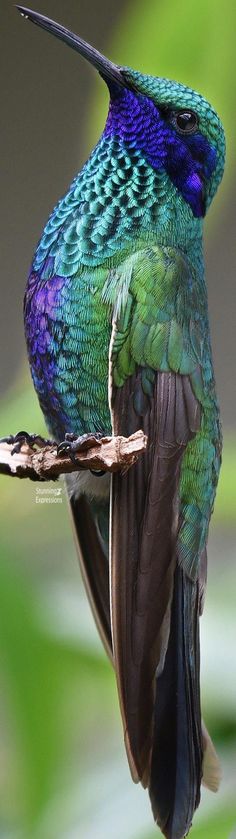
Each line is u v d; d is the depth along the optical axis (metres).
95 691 1.27
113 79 1.32
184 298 1.30
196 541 1.30
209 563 1.31
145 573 1.28
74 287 1.30
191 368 1.30
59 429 1.31
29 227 1.48
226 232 1.47
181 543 1.30
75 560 1.31
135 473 1.29
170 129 1.32
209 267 1.48
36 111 1.48
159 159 1.32
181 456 1.29
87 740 1.26
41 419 1.27
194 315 1.31
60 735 1.25
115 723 1.27
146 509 1.29
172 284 1.30
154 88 1.32
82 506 1.30
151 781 1.29
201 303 1.31
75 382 1.30
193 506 1.30
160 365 1.30
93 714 1.27
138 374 1.30
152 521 1.29
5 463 1.27
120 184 1.32
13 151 1.48
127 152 1.32
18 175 1.48
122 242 1.31
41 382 1.31
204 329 1.31
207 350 1.31
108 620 1.30
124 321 1.30
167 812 1.28
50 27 1.32
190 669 1.30
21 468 1.26
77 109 1.48
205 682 1.27
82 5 1.47
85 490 1.30
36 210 1.48
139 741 1.27
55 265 1.31
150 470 1.29
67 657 1.26
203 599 1.31
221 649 1.27
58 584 1.27
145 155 1.32
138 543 1.29
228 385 1.47
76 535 1.30
